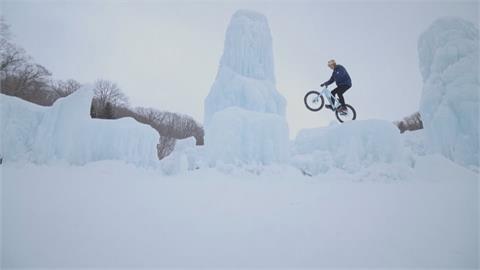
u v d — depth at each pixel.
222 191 7.50
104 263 3.39
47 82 33.56
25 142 11.98
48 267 3.27
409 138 19.28
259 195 7.15
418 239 4.34
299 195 7.23
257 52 17.14
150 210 5.38
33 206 5.22
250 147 11.92
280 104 16.50
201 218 5.05
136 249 3.77
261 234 4.39
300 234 4.43
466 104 11.97
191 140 19.97
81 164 11.53
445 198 6.86
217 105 16.38
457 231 4.66
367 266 3.50
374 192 7.65
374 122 11.12
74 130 11.73
